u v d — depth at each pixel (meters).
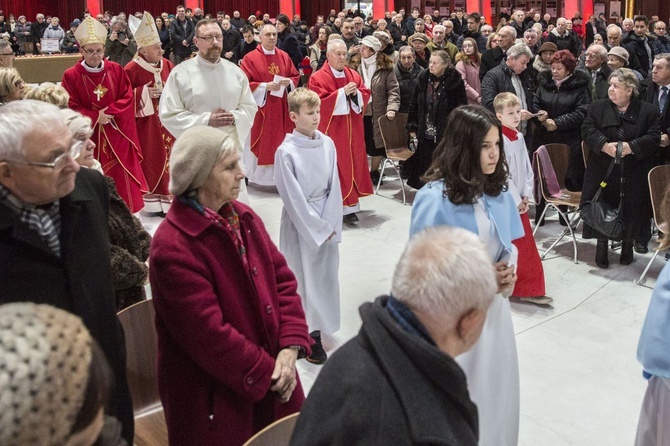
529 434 3.46
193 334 2.12
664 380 2.43
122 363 2.13
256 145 7.84
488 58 7.98
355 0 27.14
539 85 6.68
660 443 2.46
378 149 7.93
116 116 6.09
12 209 1.87
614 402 3.75
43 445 0.88
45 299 1.91
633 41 10.23
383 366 1.41
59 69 13.19
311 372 4.07
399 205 7.45
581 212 5.52
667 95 6.01
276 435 1.94
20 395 0.87
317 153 4.04
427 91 7.05
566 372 4.06
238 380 2.16
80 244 2.01
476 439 1.44
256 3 27.58
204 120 5.17
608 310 4.87
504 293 2.72
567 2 20.36
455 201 2.74
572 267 5.65
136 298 3.05
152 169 6.92
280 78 7.70
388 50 8.11
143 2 26.64
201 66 5.29
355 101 6.78
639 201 5.38
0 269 1.87
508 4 24.22
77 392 0.92
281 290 2.43
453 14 18.36
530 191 5.00
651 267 5.61
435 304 1.44
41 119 1.82
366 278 5.46
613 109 5.34
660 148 6.18
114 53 9.05
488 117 2.69
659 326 2.38
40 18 21.58
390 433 1.36
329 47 6.90
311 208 3.99
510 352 2.74
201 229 2.15
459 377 1.40
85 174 2.13
